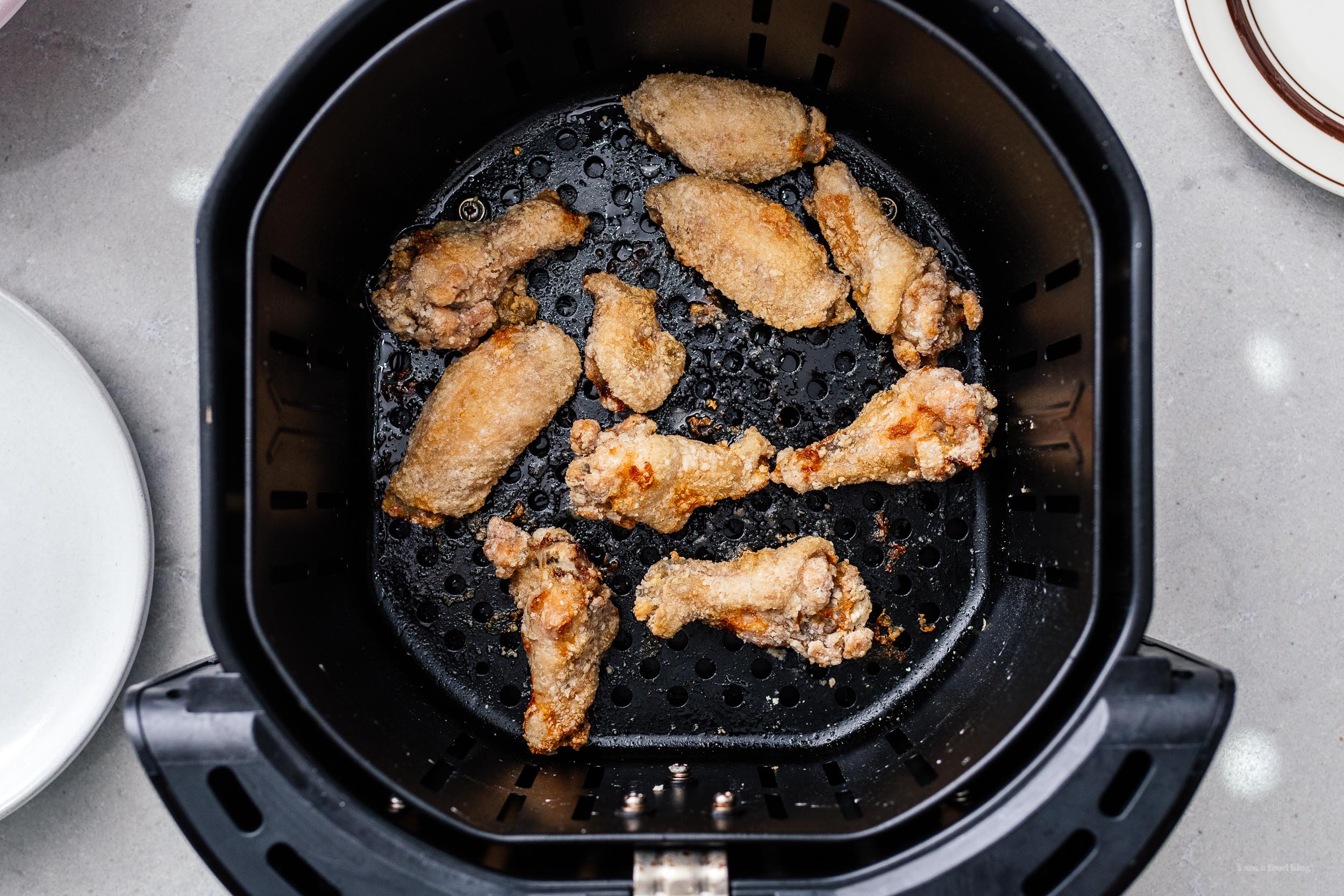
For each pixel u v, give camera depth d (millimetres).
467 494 407
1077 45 462
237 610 349
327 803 343
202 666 360
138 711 340
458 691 421
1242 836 457
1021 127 366
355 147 385
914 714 420
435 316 403
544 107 431
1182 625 459
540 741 404
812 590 394
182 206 465
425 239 414
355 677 395
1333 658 458
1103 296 355
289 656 361
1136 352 344
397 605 422
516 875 346
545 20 386
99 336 463
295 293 384
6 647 444
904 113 410
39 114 464
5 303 427
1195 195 462
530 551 407
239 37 465
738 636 415
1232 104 441
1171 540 460
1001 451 423
